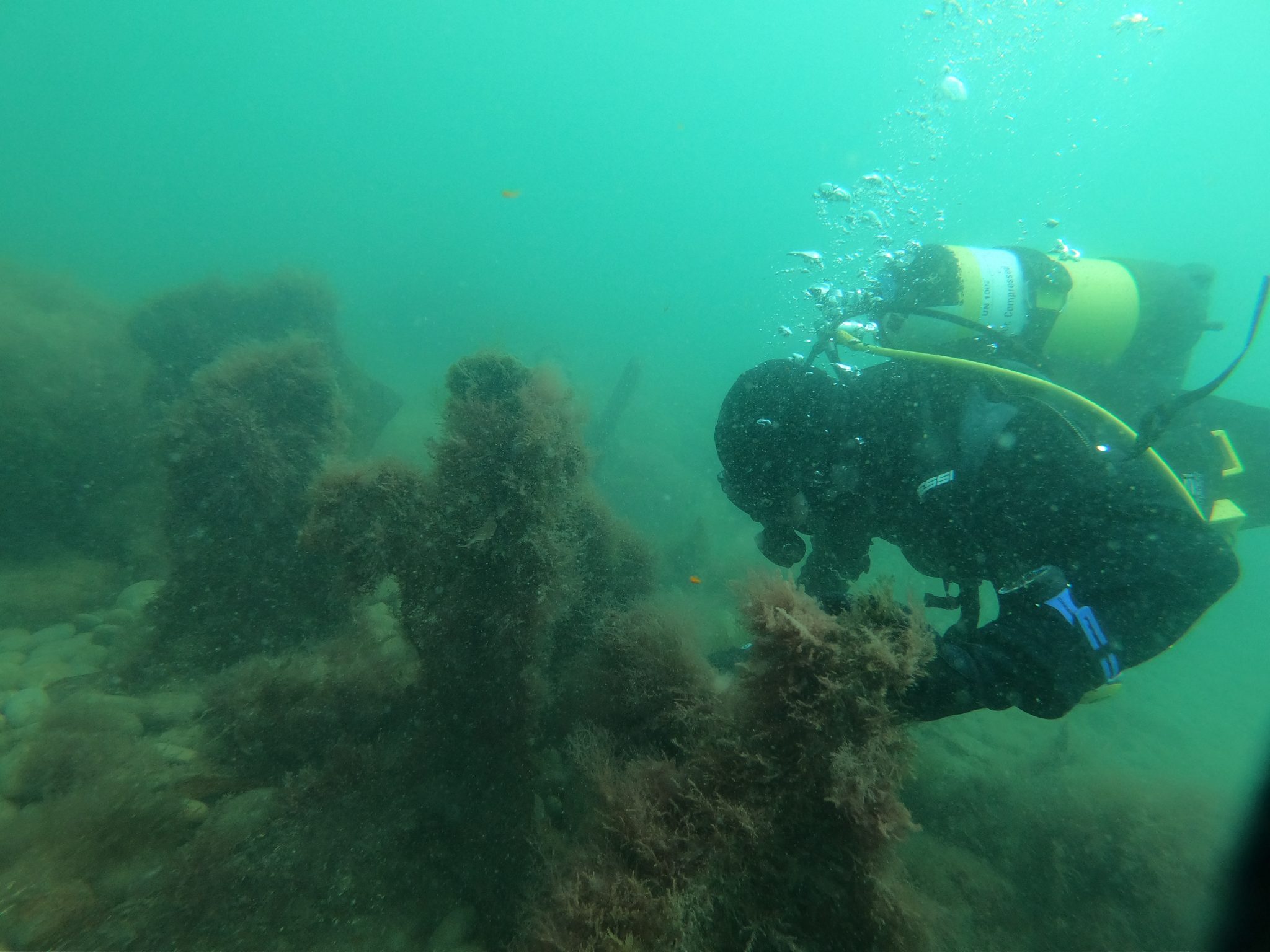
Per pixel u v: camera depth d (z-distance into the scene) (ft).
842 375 8.87
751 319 233.55
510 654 7.80
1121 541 5.53
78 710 8.66
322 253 144.25
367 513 8.93
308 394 12.92
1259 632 41.14
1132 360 8.98
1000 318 8.64
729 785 5.48
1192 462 7.71
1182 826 9.20
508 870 7.11
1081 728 19.13
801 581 8.54
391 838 7.05
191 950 5.87
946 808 10.54
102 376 18.39
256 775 8.27
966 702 4.91
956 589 27.17
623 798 5.85
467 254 187.42
